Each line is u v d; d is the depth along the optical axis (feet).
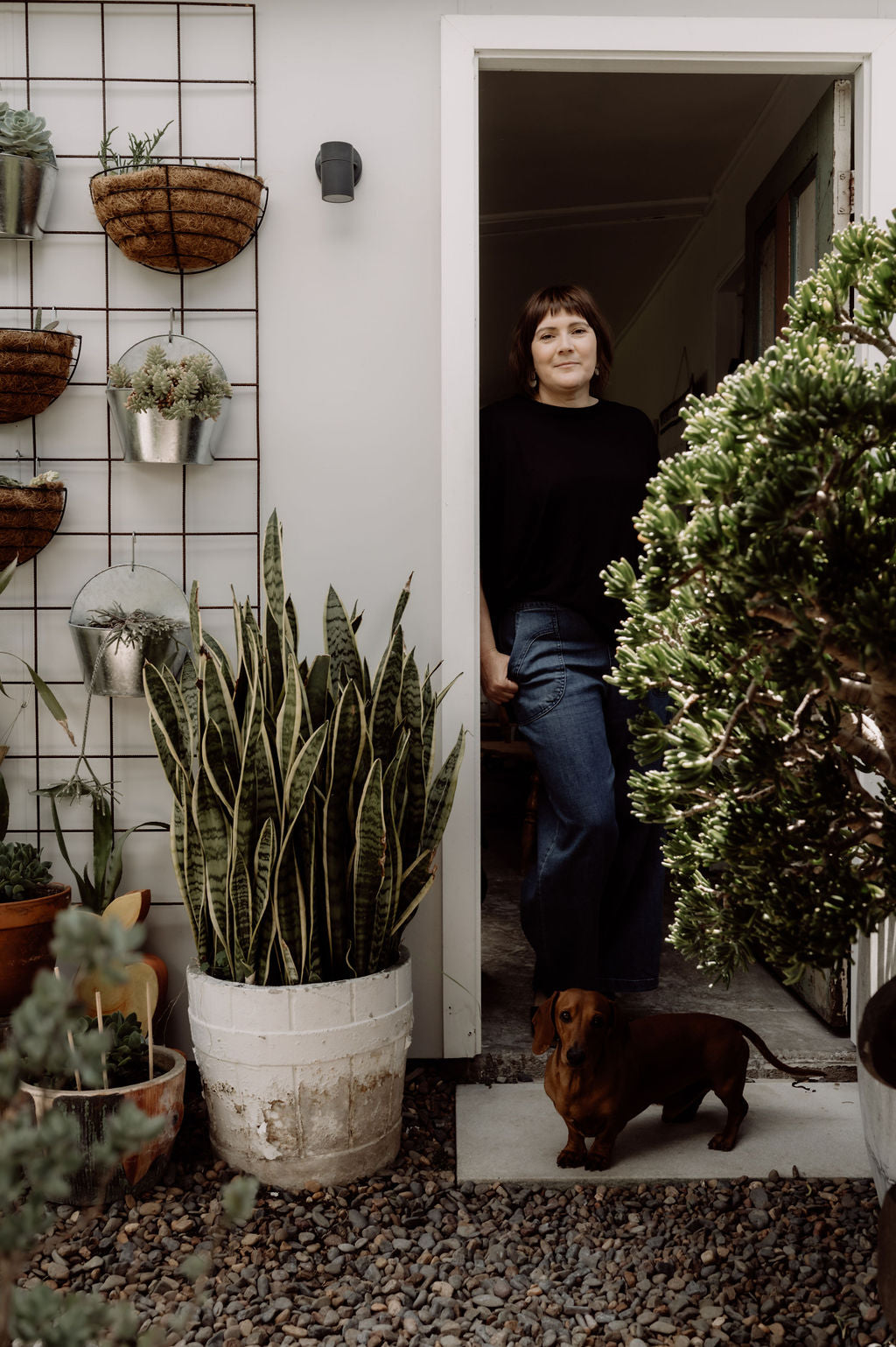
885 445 4.13
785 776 4.62
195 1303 3.78
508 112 12.96
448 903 8.29
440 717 8.27
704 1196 6.59
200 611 8.27
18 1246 3.07
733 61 8.29
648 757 4.89
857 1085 8.16
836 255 5.46
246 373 8.23
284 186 8.15
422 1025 8.41
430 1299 5.70
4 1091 3.05
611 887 8.73
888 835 4.94
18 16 8.01
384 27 8.09
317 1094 6.66
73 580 8.26
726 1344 5.27
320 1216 6.41
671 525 4.29
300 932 6.70
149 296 8.16
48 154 7.84
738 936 5.44
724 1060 7.05
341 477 8.27
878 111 8.27
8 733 8.30
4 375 7.57
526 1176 6.81
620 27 8.09
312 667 7.32
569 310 8.36
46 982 3.09
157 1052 7.17
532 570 8.33
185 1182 6.81
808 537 4.20
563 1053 6.56
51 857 8.39
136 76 8.07
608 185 15.57
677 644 5.19
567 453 8.16
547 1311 5.60
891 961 6.98
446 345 8.14
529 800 13.80
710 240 16.46
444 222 8.11
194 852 6.96
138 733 8.34
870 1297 5.57
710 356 16.56
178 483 8.25
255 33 8.05
